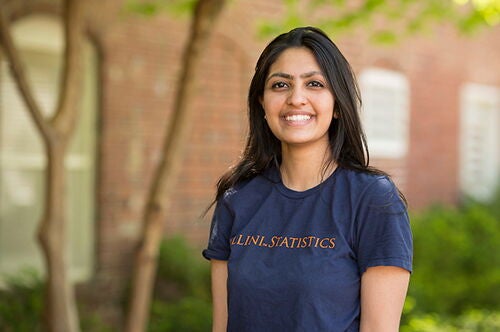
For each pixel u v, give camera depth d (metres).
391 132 10.14
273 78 2.32
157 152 7.46
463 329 6.05
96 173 7.07
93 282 6.99
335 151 2.30
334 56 2.29
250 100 2.46
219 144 7.96
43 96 6.78
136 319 5.02
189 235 7.75
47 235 4.56
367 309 2.14
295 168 2.35
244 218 2.36
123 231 7.25
